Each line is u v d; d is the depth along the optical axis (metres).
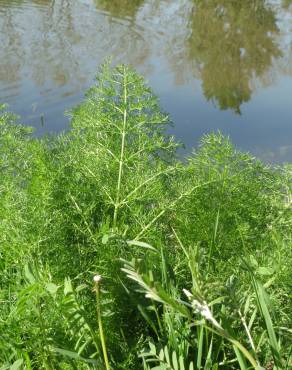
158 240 2.94
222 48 12.07
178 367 2.42
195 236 3.02
